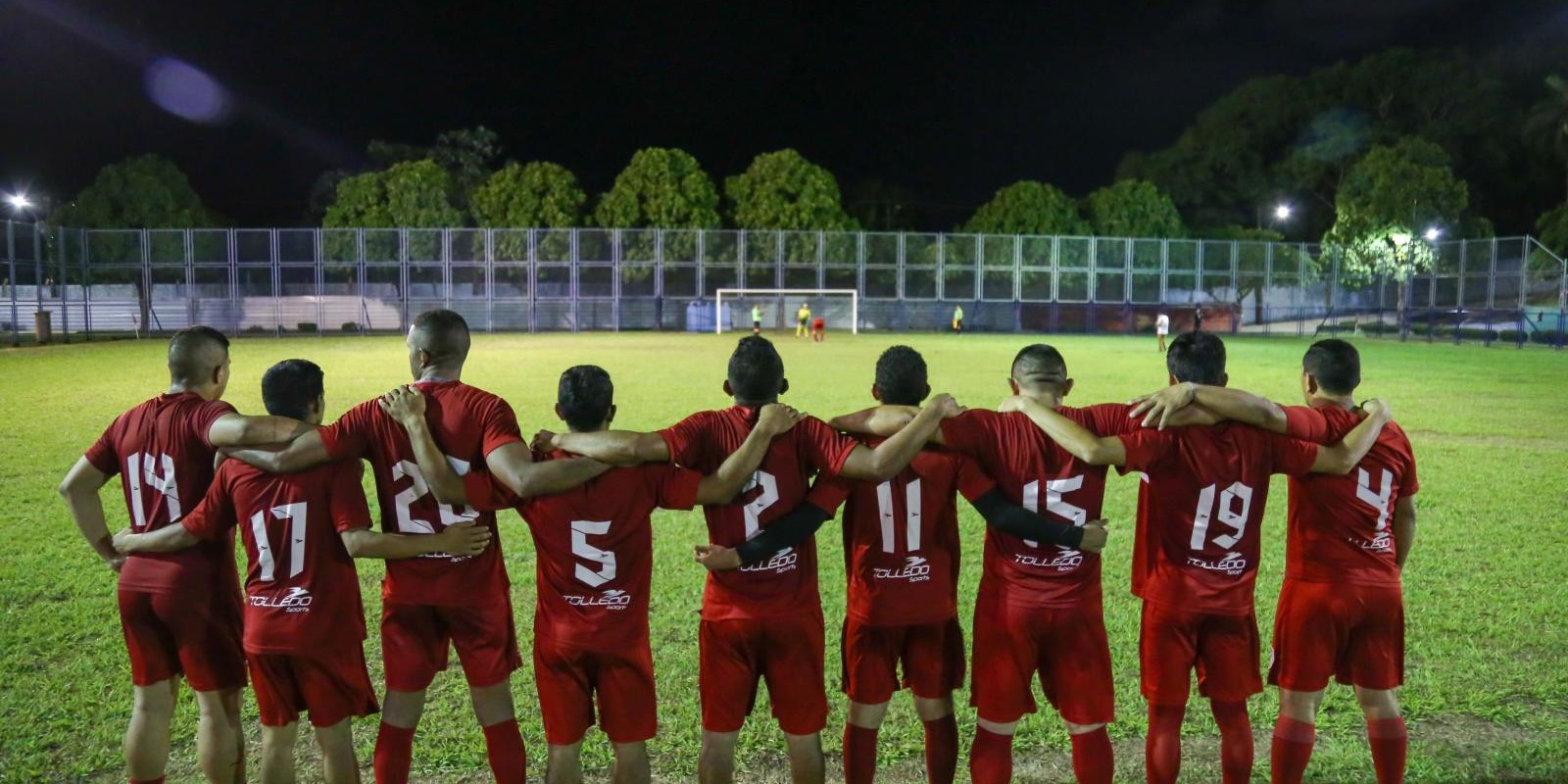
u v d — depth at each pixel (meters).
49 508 8.41
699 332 45.91
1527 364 25.30
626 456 3.12
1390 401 16.56
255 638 3.33
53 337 33.94
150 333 40.09
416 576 3.36
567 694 3.32
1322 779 3.93
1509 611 5.83
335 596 3.37
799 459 3.32
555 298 45.97
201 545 3.46
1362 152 60.91
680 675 4.93
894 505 3.38
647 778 3.42
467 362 24.55
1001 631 3.37
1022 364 3.47
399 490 3.33
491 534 3.47
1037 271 49.47
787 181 51.72
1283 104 65.69
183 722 4.41
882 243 48.72
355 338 38.91
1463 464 10.69
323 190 59.00
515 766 3.48
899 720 4.44
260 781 3.81
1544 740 4.22
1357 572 3.47
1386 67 63.97
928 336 44.09
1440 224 46.53
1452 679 4.83
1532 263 39.50
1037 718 4.45
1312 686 3.52
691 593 6.20
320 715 3.39
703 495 3.17
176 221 47.72
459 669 4.96
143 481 3.46
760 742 4.25
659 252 46.88
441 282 45.25
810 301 48.50
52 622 5.58
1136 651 5.21
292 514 3.29
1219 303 49.94
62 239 34.69
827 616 5.80
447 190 52.16
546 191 50.19
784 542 3.23
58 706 4.50
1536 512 8.41
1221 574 3.38
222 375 3.66
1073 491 3.27
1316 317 49.62
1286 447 3.34
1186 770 4.02
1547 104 55.41
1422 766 3.99
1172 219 54.91
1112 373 22.89
